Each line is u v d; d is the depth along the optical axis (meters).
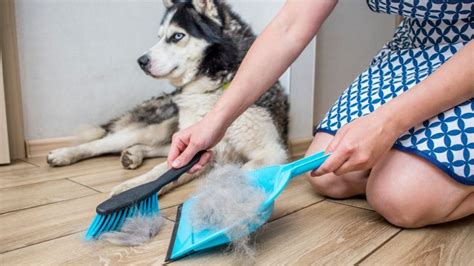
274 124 1.53
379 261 0.67
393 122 0.70
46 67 1.63
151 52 1.58
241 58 1.54
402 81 0.92
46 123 1.67
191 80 1.55
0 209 0.96
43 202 1.02
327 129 0.99
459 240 0.76
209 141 0.80
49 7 1.60
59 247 0.73
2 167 1.46
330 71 2.09
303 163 0.75
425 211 0.77
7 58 1.53
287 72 1.67
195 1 1.54
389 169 0.80
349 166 0.70
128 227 0.75
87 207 0.98
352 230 0.81
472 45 0.72
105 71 1.77
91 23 1.70
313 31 0.90
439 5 0.85
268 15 1.65
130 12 1.78
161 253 0.70
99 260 0.68
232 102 0.82
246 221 0.66
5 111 1.46
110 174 1.37
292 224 0.85
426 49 0.94
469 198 0.81
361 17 2.23
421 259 0.68
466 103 0.78
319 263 0.66
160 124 1.71
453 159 0.75
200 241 0.66
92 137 1.71
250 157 1.47
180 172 0.78
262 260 0.67
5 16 1.51
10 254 0.70
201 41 1.53
